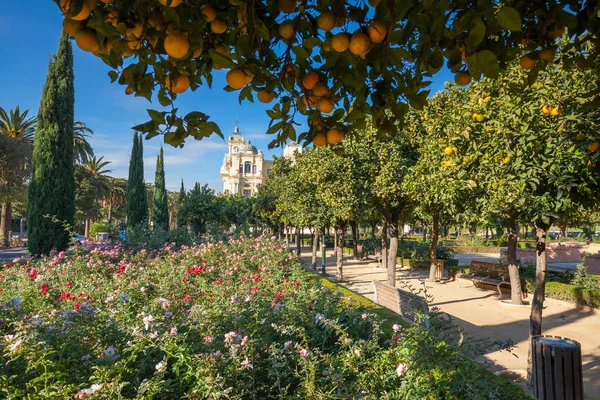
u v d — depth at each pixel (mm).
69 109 15273
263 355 3258
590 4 1337
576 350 3504
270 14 1334
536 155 4445
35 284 6023
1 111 26938
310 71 1428
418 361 2699
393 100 1519
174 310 4211
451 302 9094
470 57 1001
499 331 6676
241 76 1184
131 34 1011
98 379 2312
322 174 9906
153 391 2346
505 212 5039
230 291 5586
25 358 2594
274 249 10391
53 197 14352
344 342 3158
